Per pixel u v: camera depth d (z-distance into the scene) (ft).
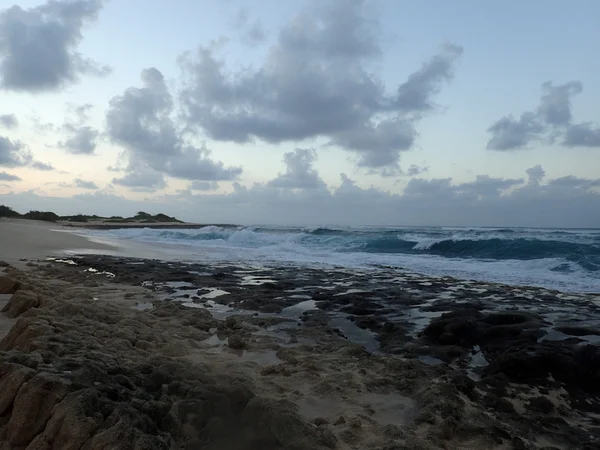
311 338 21.71
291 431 11.11
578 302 29.84
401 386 15.43
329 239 88.12
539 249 62.64
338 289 35.40
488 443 12.06
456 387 15.34
